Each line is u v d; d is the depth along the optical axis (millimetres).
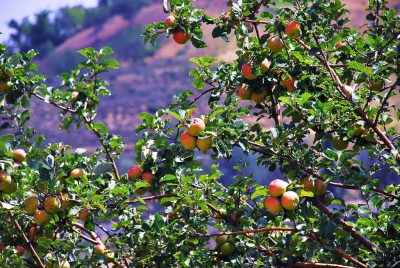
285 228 5910
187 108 6801
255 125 6828
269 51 6539
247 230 6105
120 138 7000
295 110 6129
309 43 6598
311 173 6172
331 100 6191
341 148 6637
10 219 6621
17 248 7078
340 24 7094
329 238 5645
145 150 6562
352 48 7023
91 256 6512
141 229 6258
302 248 5965
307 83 6461
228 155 6172
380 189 6223
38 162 6613
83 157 6816
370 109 6320
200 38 6727
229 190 6418
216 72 6930
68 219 6559
